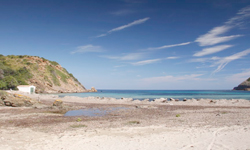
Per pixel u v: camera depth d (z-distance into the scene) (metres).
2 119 24.91
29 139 13.78
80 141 13.20
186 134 14.70
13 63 165.00
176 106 43.31
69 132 16.23
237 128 16.44
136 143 12.56
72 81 199.88
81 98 67.06
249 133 14.49
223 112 29.83
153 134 14.99
